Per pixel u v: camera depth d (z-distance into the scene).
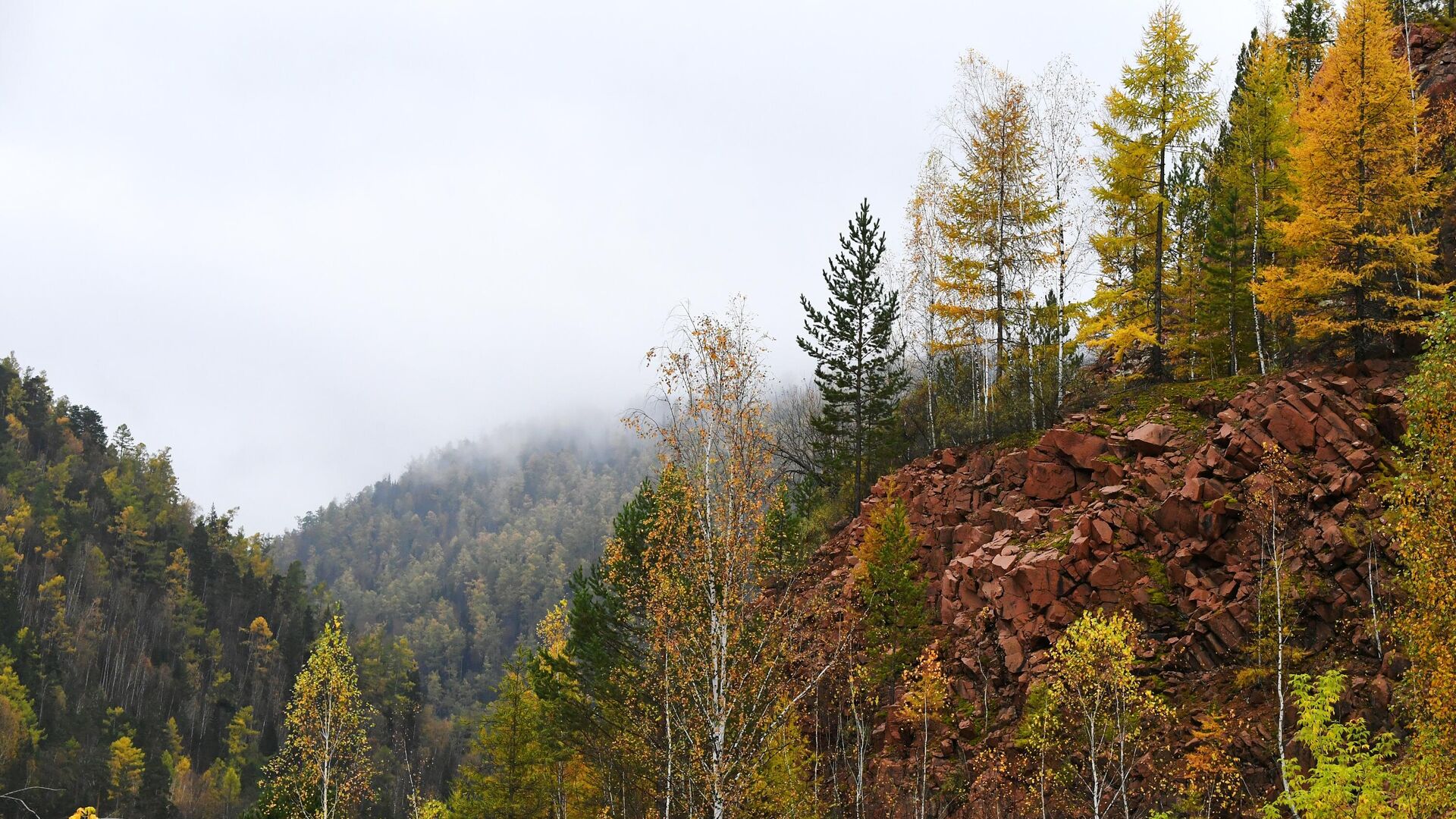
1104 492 31.75
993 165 44.53
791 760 27.03
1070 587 29.27
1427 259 32.97
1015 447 37.84
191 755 139.00
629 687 26.55
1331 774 19.36
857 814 26.27
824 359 46.91
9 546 160.75
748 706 22.91
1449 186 34.81
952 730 28.42
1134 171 42.59
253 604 186.88
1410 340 33.19
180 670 157.50
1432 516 18.86
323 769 38.78
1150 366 43.09
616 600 31.41
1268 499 27.36
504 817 43.16
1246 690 24.97
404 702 145.75
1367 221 34.72
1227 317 42.56
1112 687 24.11
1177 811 22.78
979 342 44.62
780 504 24.27
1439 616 18.33
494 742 45.41
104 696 140.25
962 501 36.41
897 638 29.83
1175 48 42.16
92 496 193.62
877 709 30.25
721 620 22.80
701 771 21.98
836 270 47.28
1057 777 24.59
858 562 36.25
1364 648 24.17
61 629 148.25
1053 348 42.91
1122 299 42.62
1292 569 26.53
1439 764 17.70
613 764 30.55
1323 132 35.44
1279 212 43.66
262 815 38.75
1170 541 29.30
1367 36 35.44
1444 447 19.00
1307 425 29.23
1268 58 47.50
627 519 32.91
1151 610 28.06
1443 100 40.81
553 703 36.91
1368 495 26.48
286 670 167.88
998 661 29.31
